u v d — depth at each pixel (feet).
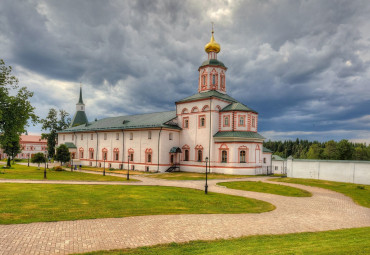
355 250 28.78
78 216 46.60
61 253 30.25
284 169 199.52
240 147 138.21
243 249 31.30
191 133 155.12
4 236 34.99
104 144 185.88
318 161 119.34
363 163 106.93
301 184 103.09
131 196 67.92
